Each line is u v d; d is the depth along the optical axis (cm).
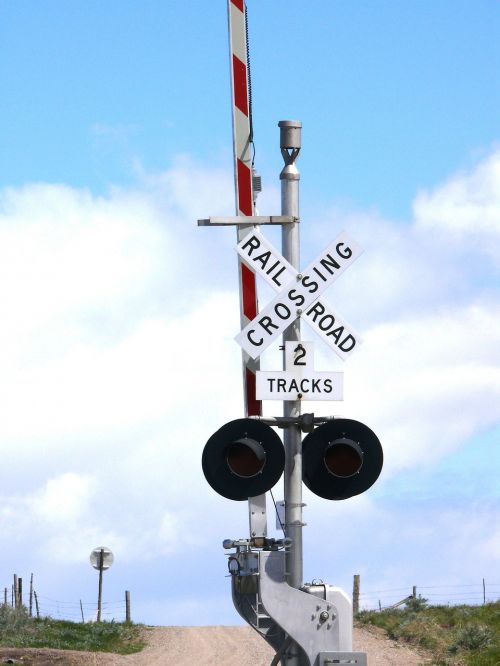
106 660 3494
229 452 1477
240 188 1688
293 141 1595
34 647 3894
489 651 3722
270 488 1480
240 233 1603
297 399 1542
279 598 1473
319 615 1476
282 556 1484
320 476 1520
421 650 3906
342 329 1556
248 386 1627
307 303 1555
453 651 3822
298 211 1598
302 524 1528
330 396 1548
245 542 1512
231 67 1705
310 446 1526
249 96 1706
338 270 1564
